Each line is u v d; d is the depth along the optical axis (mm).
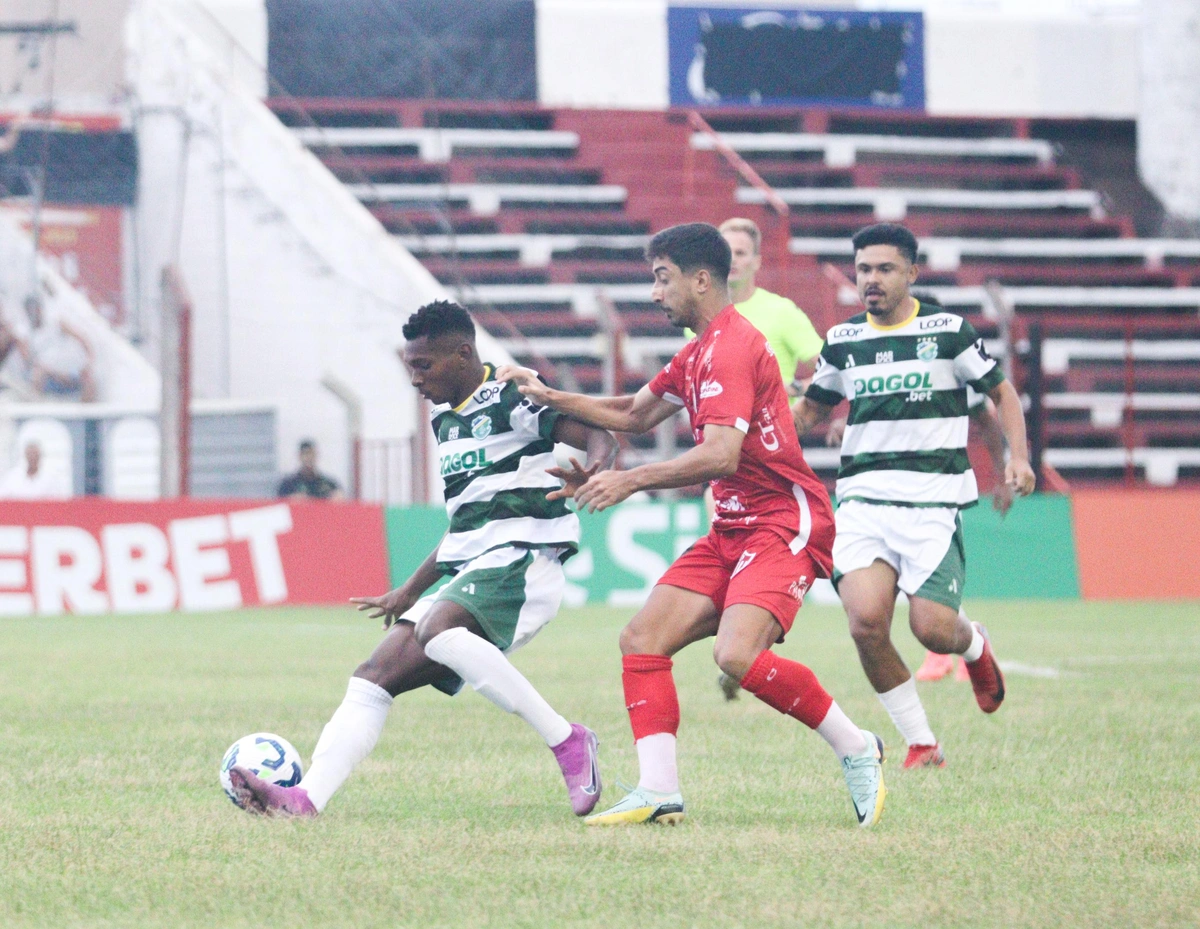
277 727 23156
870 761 15125
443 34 93312
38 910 11320
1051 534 60125
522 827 14805
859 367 20500
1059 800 16688
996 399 20438
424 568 16344
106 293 74875
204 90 73125
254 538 56094
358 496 66375
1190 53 96938
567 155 92312
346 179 84938
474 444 15828
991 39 101125
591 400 15680
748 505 15656
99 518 54656
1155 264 91375
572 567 57562
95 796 16734
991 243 89812
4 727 23172
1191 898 11695
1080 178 97375
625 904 11453
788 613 15242
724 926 10812
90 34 80250
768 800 16703
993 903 11500
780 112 98188
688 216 88938
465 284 77750
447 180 80312
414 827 14750
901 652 38312
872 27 99312
